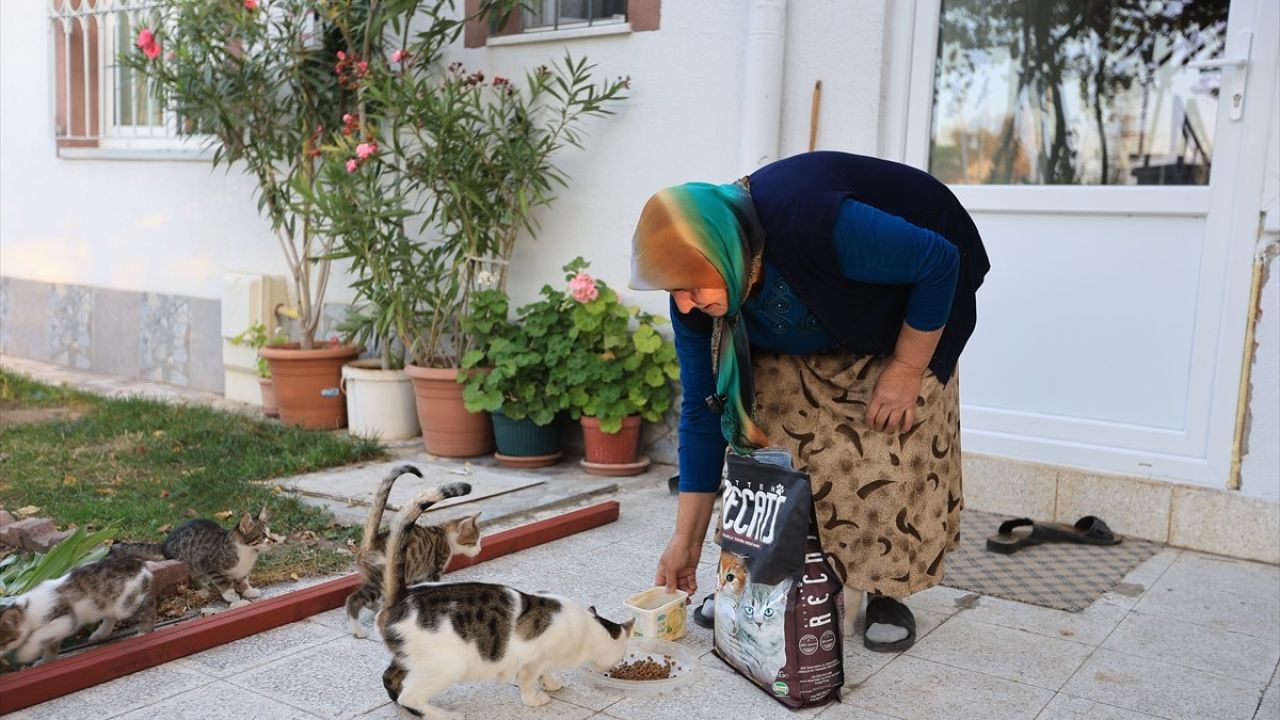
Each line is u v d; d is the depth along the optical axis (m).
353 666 3.15
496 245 6.18
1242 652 3.40
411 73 6.26
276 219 6.59
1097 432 4.75
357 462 5.67
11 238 9.38
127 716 2.79
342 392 6.52
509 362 5.58
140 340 8.32
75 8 8.55
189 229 7.92
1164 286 4.56
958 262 2.82
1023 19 4.86
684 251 2.68
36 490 4.83
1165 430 4.60
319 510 4.62
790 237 2.76
